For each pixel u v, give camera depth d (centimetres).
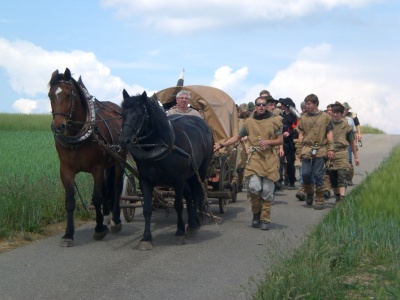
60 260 772
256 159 977
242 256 803
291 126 1507
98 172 880
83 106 859
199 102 1116
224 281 685
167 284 672
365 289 611
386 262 705
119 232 965
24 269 725
